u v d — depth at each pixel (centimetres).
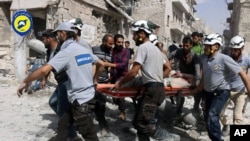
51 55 459
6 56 1580
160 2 3572
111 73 611
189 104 910
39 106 791
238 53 554
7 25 1623
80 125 404
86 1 1733
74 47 403
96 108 559
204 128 624
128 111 772
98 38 1944
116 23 2359
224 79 468
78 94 400
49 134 564
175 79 583
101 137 561
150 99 443
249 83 441
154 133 510
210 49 463
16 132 574
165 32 3609
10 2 1572
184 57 629
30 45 1034
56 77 459
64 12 1489
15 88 1052
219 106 469
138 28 449
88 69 410
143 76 448
